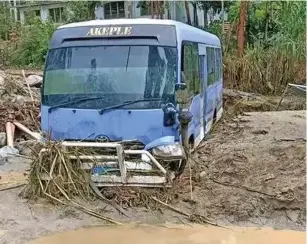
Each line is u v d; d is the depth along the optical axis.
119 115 8.30
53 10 39.78
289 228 7.41
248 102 18.95
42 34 27.84
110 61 8.50
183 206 7.91
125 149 8.26
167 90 8.28
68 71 8.60
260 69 21.86
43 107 8.62
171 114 8.25
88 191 8.09
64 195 8.04
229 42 25.06
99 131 8.35
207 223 7.51
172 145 8.16
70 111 8.45
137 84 8.36
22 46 27.31
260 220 7.61
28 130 12.59
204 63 11.49
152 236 7.09
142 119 8.25
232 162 9.28
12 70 22.30
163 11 28.67
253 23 25.72
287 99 19.98
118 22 8.79
